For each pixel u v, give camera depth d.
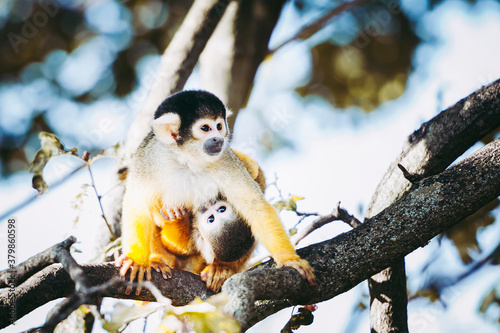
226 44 10.96
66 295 6.42
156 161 8.50
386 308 8.06
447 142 7.85
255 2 10.99
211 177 8.67
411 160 8.09
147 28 14.75
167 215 8.48
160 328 7.38
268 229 7.77
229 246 8.22
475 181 6.65
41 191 8.01
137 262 7.08
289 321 7.01
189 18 10.28
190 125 8.52
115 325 5.18
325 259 6.79
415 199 6.78
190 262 8.80
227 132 8.80
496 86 7.64
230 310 5.82
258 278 6.20
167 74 9.96
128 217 7.98
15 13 14.11
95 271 6.63
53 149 7.96
